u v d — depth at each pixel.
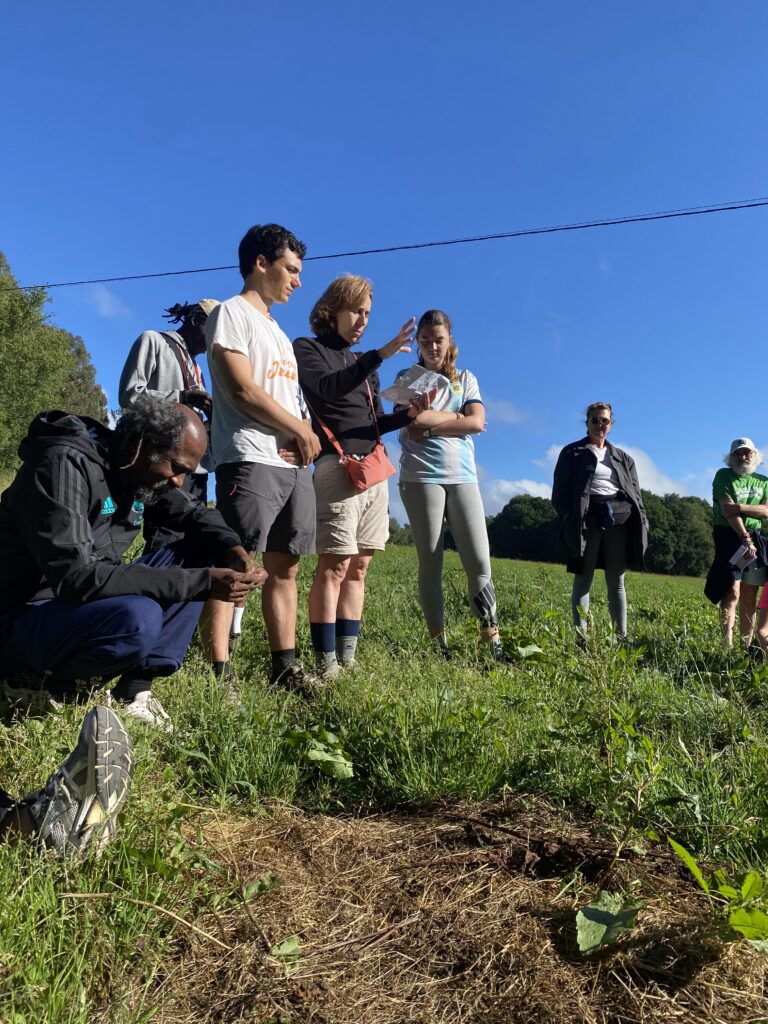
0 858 1.87
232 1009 1.66
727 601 6.68
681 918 1.98
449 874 2.22
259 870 2.21
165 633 3.12
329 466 4.35
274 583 4.06
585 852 2.32
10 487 2.88
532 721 3.41
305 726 3.34
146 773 2.56
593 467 6.37
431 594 5.35
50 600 2.94
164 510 3.40
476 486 5.40
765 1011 1.69
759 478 6.63
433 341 5.27
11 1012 1.47
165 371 4.23
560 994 1.73
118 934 1.77
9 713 2.76
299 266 4.08
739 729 3.55
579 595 6.57
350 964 1.83
